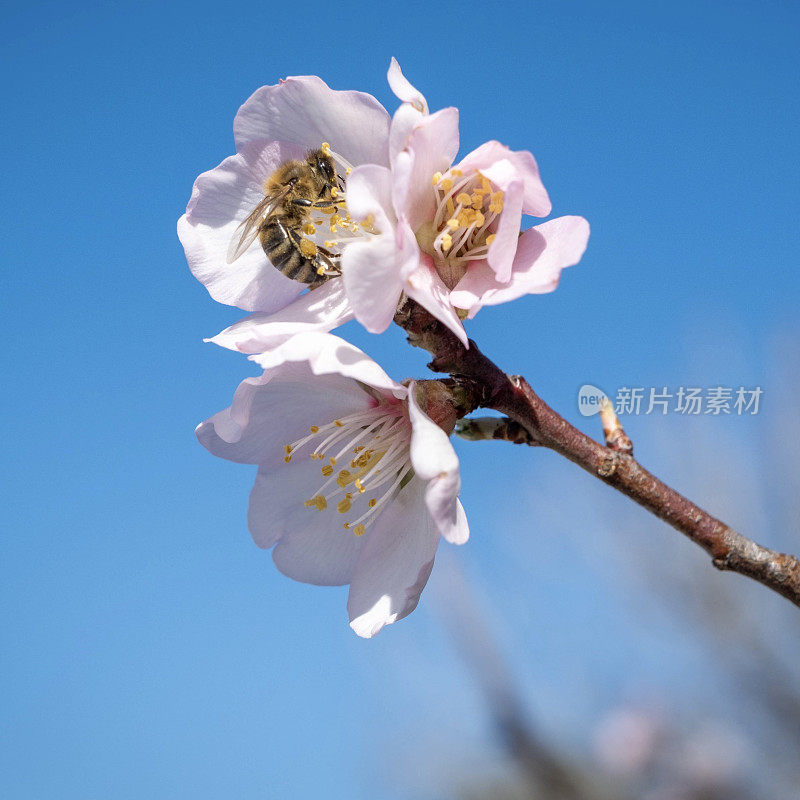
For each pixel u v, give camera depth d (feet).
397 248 0.57
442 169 0.60
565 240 0.58
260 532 0.64
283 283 0.64
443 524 0.57
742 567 0.58
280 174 0.64
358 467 0.63
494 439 0.60
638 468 0.59
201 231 0.65
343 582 0.64
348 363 0.58
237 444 0.64
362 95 0.62
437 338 0.59
